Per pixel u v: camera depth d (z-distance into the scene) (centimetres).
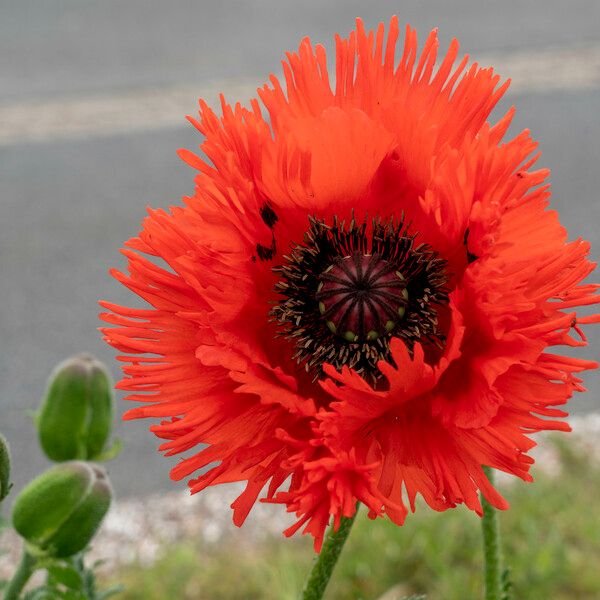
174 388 57
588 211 165
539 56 236
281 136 58
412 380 56
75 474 66
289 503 55
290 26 255
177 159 189
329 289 60
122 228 165
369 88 59
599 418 115
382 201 61
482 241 56
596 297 56
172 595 92
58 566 66
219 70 227
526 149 56
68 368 70
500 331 56
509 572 67
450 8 267
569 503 99
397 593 92
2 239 161
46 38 250
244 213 58
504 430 56
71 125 203
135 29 255
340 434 56
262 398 56
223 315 57
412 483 57
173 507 102
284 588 91
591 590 92
